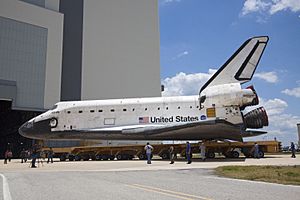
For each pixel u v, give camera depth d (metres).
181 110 23.59
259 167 13.71
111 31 52.81
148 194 6.73
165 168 14.98
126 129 23.73
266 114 23.12
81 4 51.25
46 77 43.91
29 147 47.84
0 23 41.25
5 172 13.76
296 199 6.11
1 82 40.38
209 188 7.74
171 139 23.94
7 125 49.88
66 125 25.41
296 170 12.17
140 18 56.44
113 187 7.98
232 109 22.61
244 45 23.88
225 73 23.80
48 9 45.59
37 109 42.53
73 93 48.97
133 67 53.91
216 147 23.36
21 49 42.47
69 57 50.22
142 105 24.55
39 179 10.28
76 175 11.74
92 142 30.56
